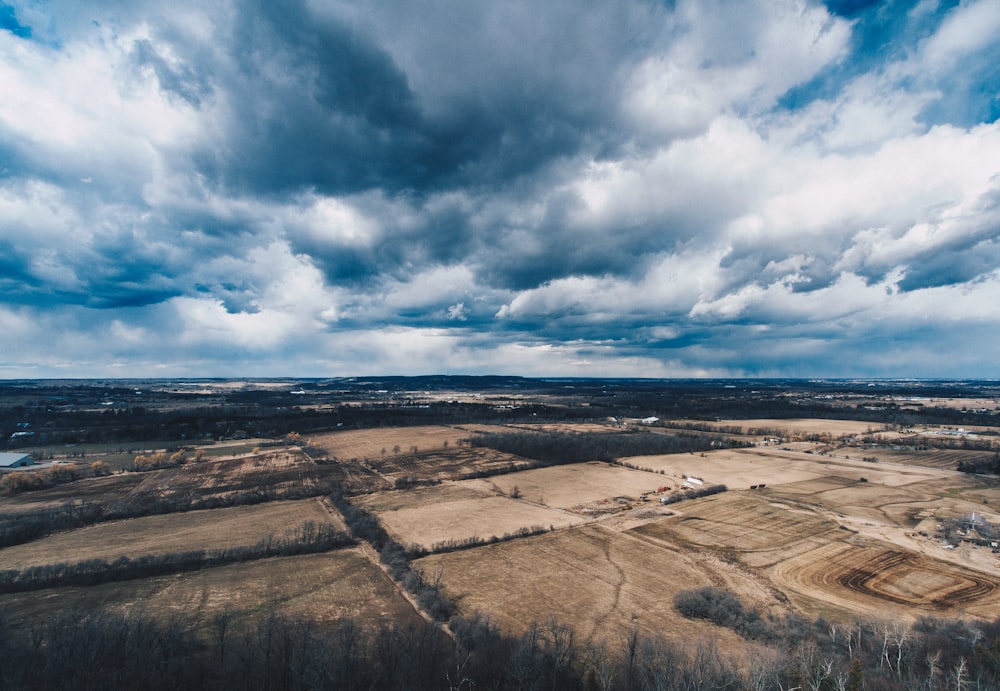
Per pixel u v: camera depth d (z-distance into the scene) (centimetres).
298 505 10956
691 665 5166
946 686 4634
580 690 4991
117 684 4788
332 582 7306
